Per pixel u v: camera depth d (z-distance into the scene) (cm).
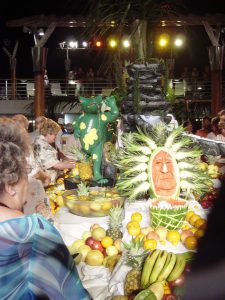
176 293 237
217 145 396
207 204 350
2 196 150
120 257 308
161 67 402
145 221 343
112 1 385
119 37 401
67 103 1927
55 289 142
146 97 394
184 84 1870
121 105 442
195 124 1758
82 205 361
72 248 332
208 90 1828
